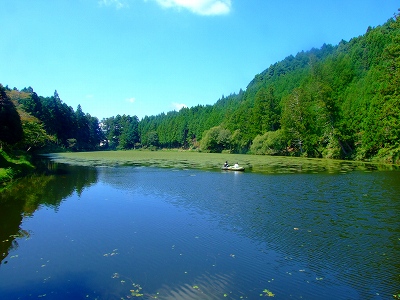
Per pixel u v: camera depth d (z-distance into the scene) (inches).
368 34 4714.6
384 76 2046.0
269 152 3344.0
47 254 464.8
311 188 1017.5
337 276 395.2
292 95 3196.4
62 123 4633.4
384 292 357.4
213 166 1892.2
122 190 995.9
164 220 640.4
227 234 553.6
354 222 629.9
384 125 2026.3
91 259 443.5
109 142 6865.2
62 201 834.8
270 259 445.4
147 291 353.4
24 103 3764.8
